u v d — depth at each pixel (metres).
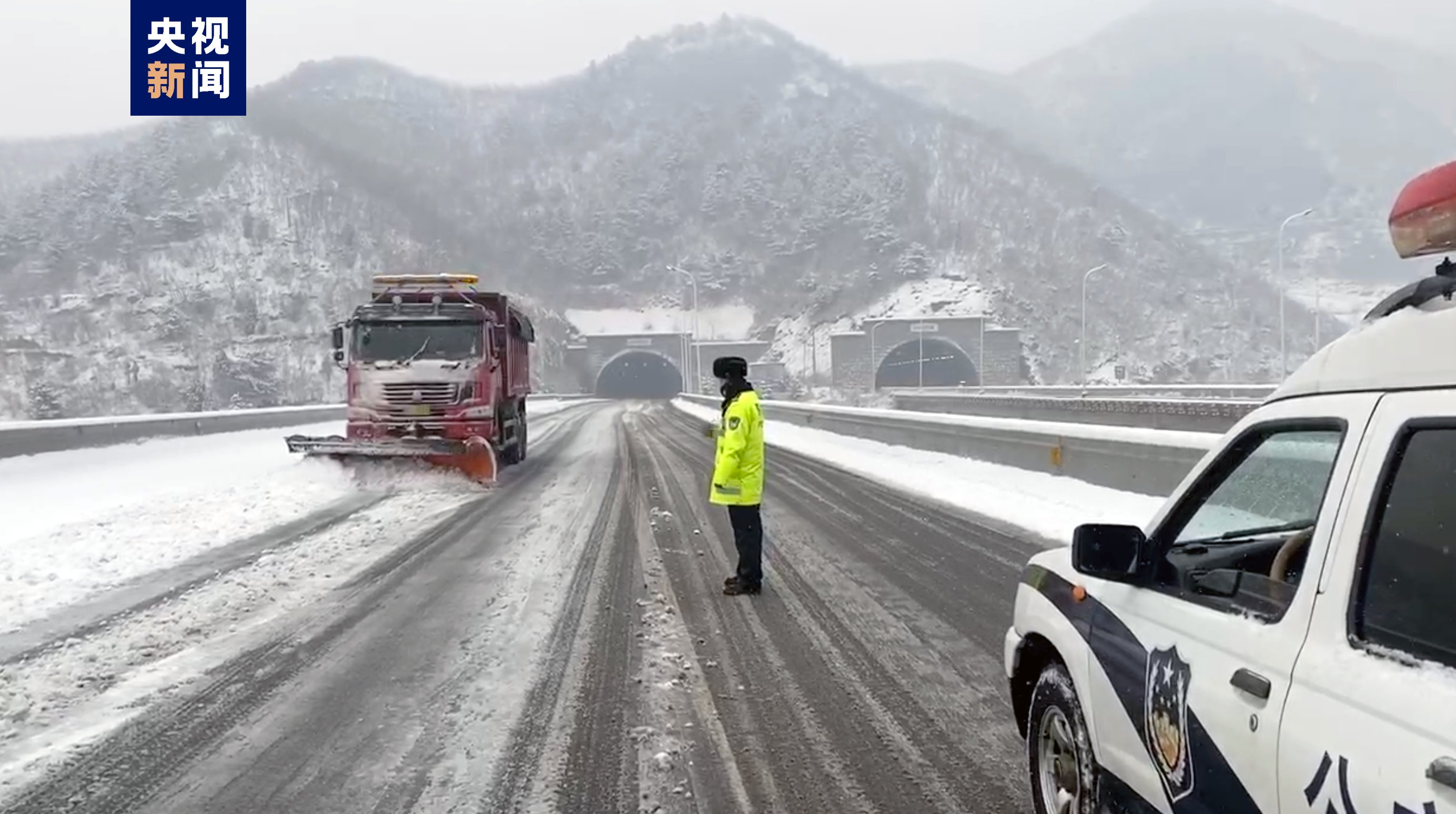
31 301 96.88
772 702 5.61
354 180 155.62
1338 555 2.34
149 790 4.45
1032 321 111.81
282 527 11.73
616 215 184.12
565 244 172.25
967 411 51.06
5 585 8.52
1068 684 3.73
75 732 5.16
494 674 6.14
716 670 6.21
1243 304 110.00
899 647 6.72
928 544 10.59
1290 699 2.31
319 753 4.88
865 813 4.20
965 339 101.50
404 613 7.63
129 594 8.25
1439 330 2.20
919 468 17.78
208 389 78.06
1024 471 14.73
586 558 9.86
